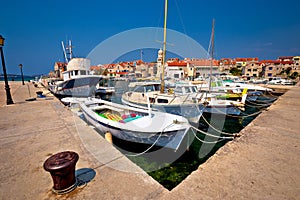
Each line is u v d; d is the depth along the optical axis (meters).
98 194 2.17
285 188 2.26
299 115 6.29
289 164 2.85
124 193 2.19
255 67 54.88
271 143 3.71
